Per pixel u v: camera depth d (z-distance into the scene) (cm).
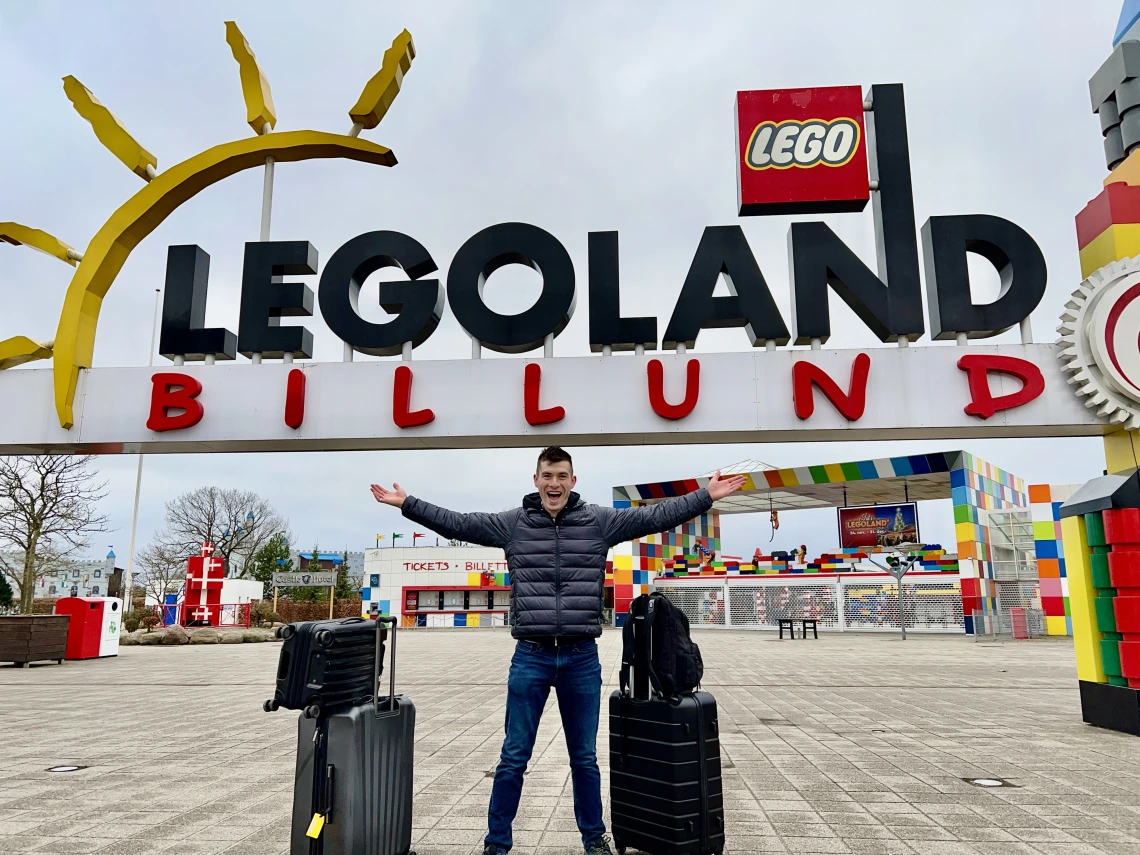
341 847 312
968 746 634
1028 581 2520
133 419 729
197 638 2436
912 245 715
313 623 331
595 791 348
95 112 792
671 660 345
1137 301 655
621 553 3291
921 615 2712
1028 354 679
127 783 517
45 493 2438
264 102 789
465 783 512
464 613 3997
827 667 1384
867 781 514
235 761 589
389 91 769
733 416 692
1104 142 766
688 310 715
